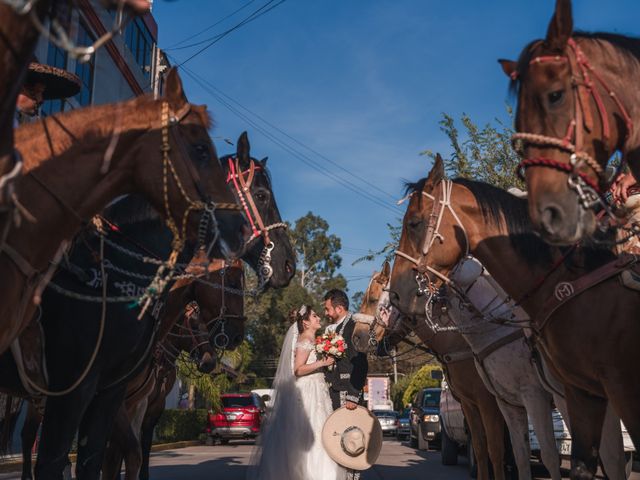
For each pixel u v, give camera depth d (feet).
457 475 41.55
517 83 12.34
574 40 12.42
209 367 32.30
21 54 8.70
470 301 23.57
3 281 10.77
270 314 183.11
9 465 38.14
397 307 20.26
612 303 14.88
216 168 13.43
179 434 90.38
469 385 26.66
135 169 12.93
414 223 19.84
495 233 18.19
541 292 16.80
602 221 14.99
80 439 17.28
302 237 214.48
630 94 12.12
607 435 18.42
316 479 26.23
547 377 20.30
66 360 15.64
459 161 58.34
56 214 11.96
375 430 26.61
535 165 11.61
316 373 27.35
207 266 12.82
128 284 17.11
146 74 83.56
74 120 12.57
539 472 41.32
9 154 9.04
